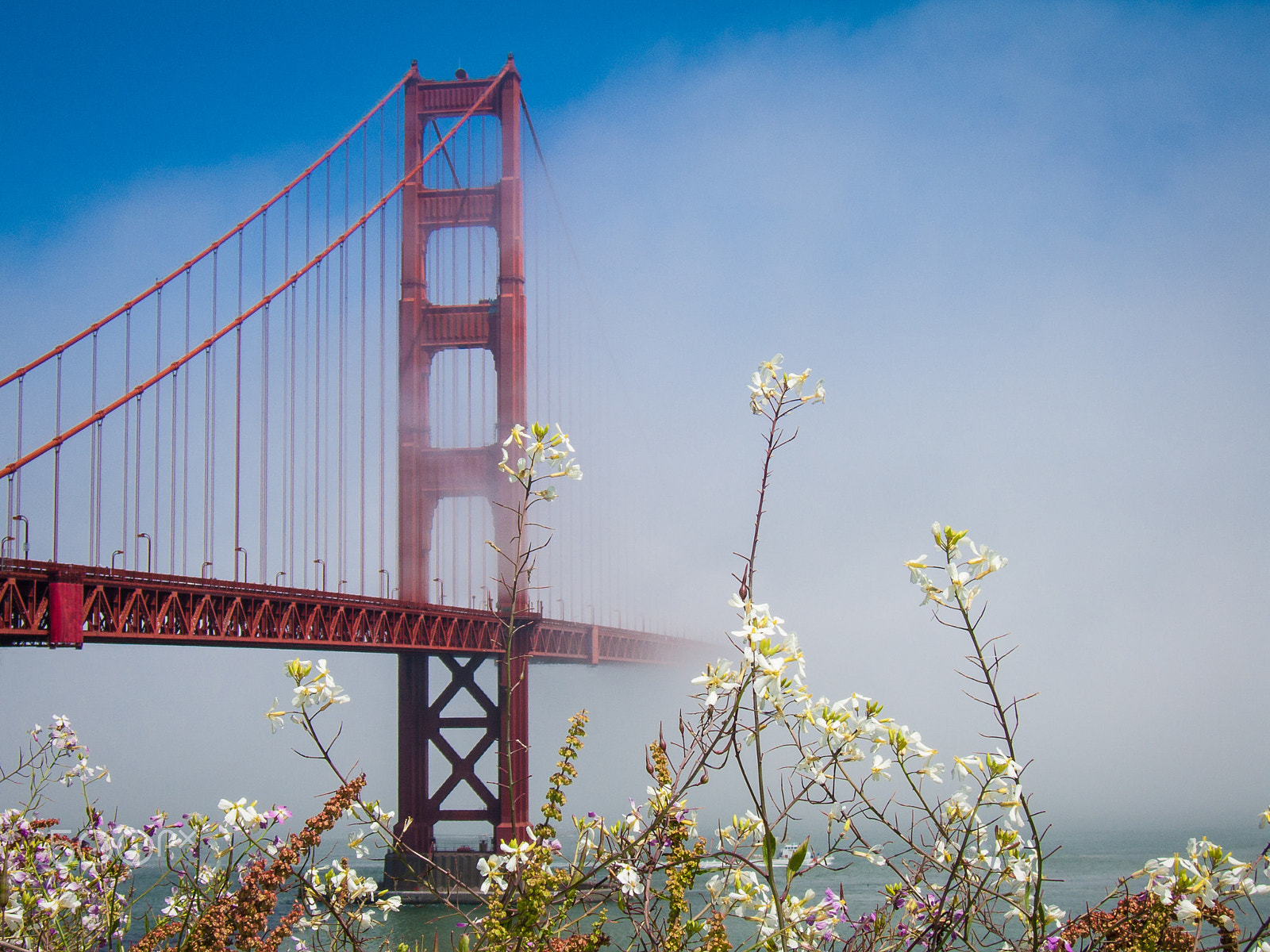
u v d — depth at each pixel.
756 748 3.48
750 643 3.48
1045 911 3.82
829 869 3.61
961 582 3.57
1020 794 3.54
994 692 3.56
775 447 3.84
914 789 3.58
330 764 3.88
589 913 3.79
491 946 3.74
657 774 3.79
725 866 3.86
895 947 3.76
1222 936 3.68
